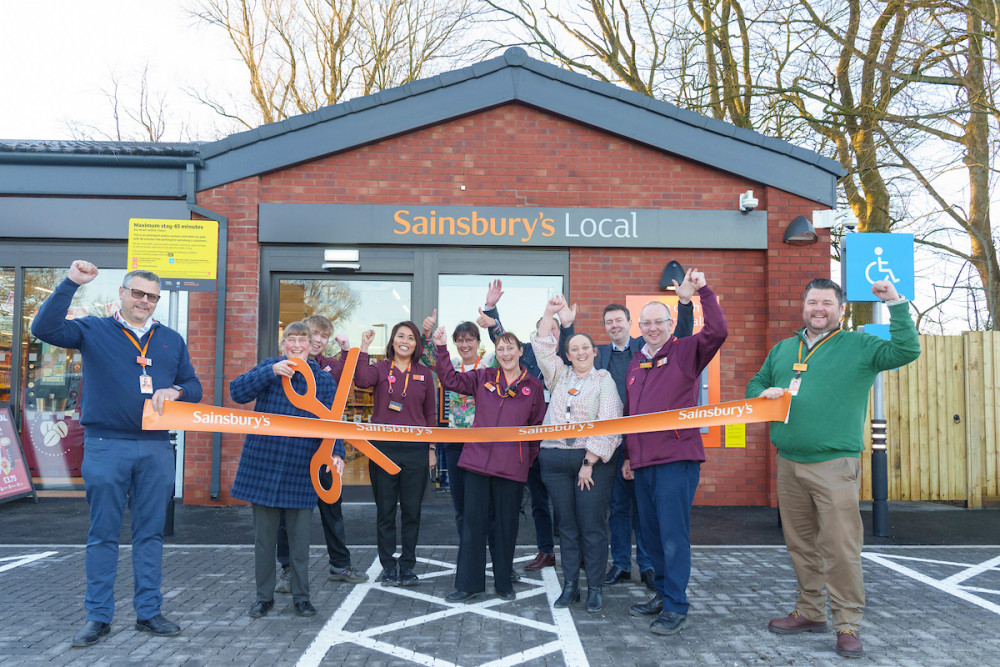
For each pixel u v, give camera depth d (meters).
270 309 8.27
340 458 4.74
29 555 5.83
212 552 5.98
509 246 8.34
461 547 4.73
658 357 4.44
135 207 8.20
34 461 8.37
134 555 4.08
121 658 3.65
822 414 4.00
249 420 4.20
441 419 8.18
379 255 8.34
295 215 8.20
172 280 7.54
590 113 8.31
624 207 8.36
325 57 17.62
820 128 13.45
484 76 8.33
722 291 8.38
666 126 8.34
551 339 4.84
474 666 3.62
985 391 8.73
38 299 8.40
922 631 4.18
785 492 4.20
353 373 4.73
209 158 8.17
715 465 8.23
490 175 8.36
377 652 3.79
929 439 8.84
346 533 6.83
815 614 4.14
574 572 4.63
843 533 3.88
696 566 5.65
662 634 4.07
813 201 8.34
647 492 4.37
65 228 8.16
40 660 3.61
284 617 4.34
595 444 4.39
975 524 7.49
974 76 12.05
